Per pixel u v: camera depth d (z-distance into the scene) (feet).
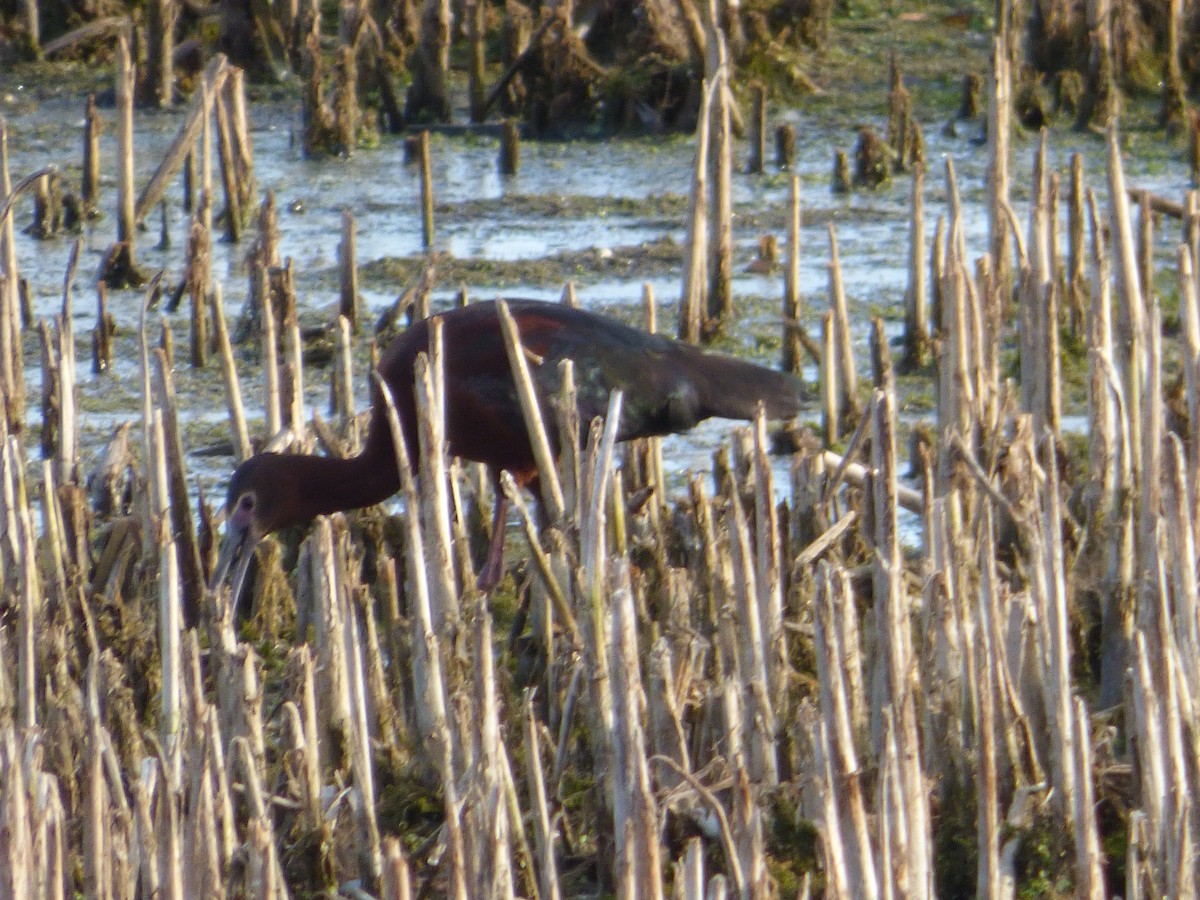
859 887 39.75
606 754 46.57
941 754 48.78
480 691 41.93
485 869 38.88
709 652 54.34
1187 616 46.65
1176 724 42.39
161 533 57.98
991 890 43.47
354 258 99.81
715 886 37.70
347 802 48.29
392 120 152.05
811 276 110.01
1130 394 63.26
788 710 51.06
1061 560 46.65
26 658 48.62
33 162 137.49
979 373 68.23
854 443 60.49
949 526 54.08
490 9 169.37
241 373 95.35
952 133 145.28
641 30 150.82
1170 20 151.33
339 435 73.56
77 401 88.22
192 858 40.34
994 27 167.84
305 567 63.52
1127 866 43.68
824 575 42.19
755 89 137.59
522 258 114.01
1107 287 69.05
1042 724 50.03
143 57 156.76
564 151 145.69
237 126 122.42
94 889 40.27
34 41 165.07
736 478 59.82
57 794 40.91
